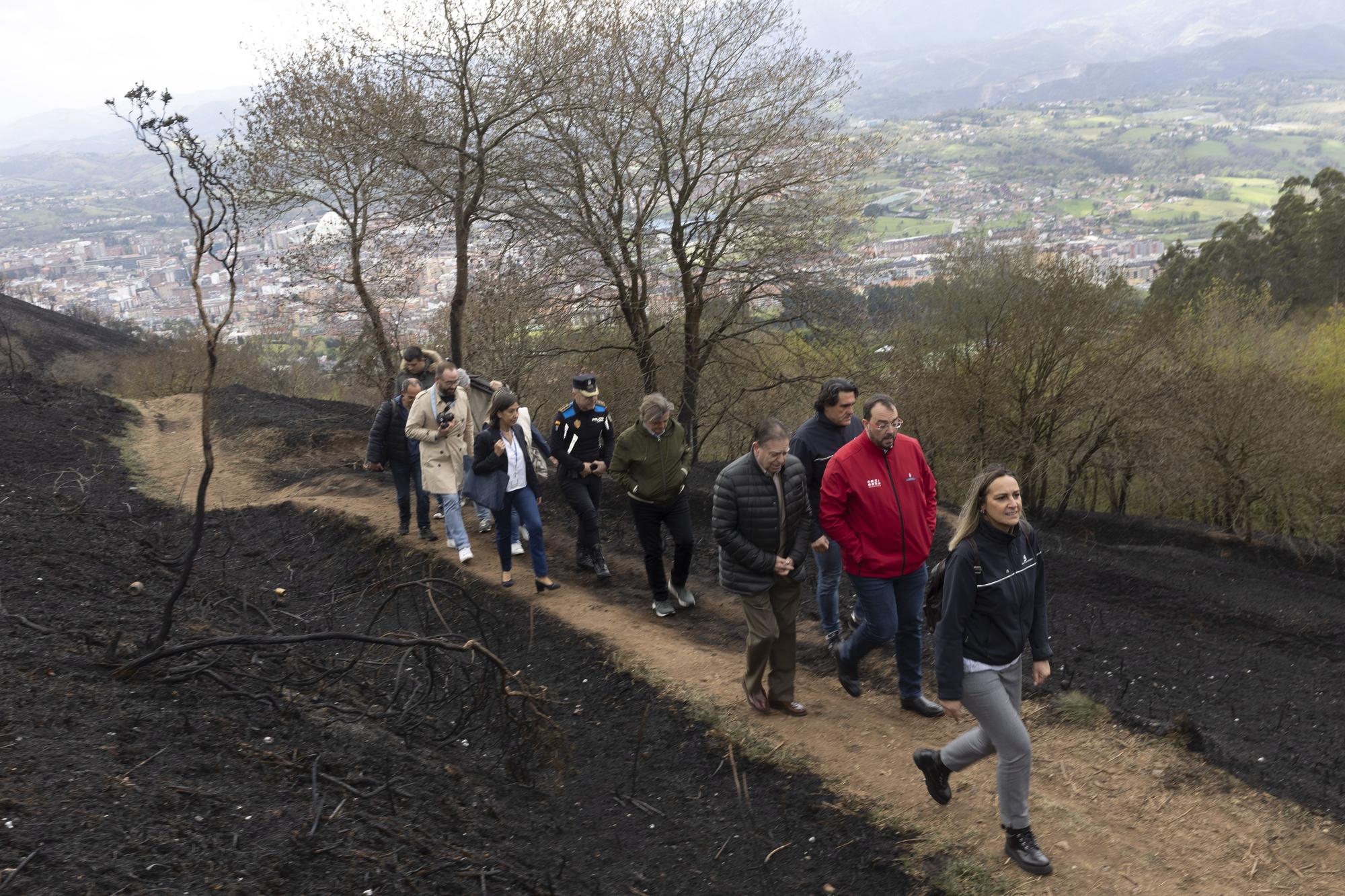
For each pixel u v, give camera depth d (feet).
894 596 16.94
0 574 18.89
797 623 22.61
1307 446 53.21
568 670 20.56
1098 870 12.66
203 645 14.19
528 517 24.53
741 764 16.08
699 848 14.05
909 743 16.39
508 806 14.67
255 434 49.06
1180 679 21.08
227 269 13.51
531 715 16.33
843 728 17.04
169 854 9.89
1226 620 28.63
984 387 58.29
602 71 45.73
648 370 55.16
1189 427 54.08
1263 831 13.46
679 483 22.77
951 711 12.25
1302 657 25.21
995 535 12.26
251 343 103.81
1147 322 55.98
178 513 34.40
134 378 107.34
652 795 15.60
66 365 126.93
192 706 14.03
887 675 19.38
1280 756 16.22
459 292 46.06
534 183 49.01
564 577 26.45
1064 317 55.16
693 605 24.08
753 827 14.44
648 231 51.44
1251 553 54.80
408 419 26.91
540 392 56.49
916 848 13.38
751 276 52.80
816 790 15.05
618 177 49.06
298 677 17.34
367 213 57.62
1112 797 14.49
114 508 34.06
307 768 13.08
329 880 10.43
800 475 16.97
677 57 47.50
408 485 29.48
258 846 10.64
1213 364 57.57
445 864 11.64
